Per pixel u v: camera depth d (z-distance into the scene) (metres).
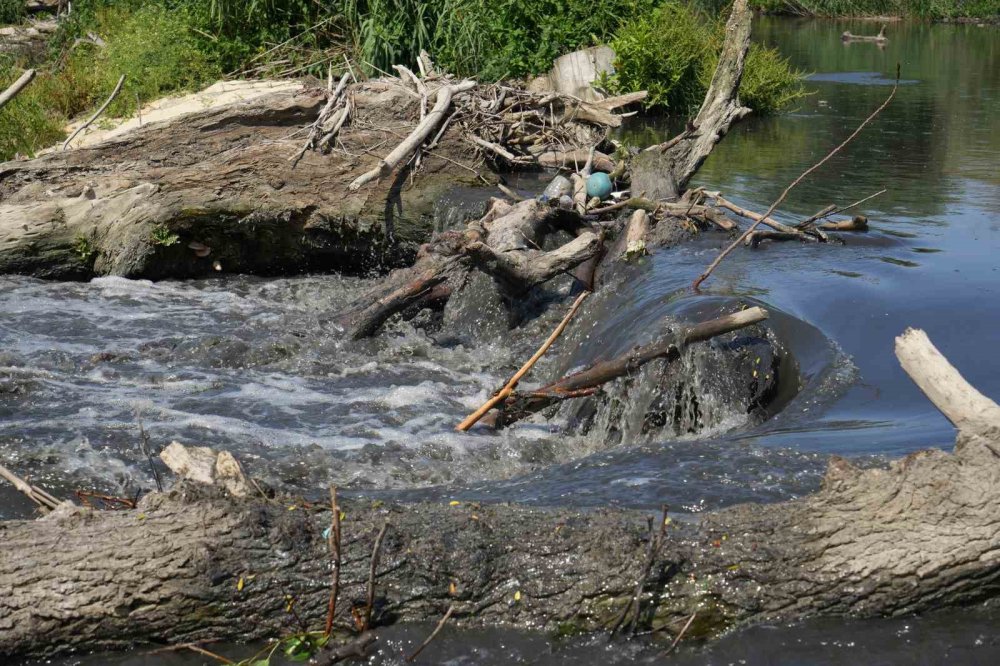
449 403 7.88
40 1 22.16
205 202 11.20
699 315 7.35
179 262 11.44
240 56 17.22
